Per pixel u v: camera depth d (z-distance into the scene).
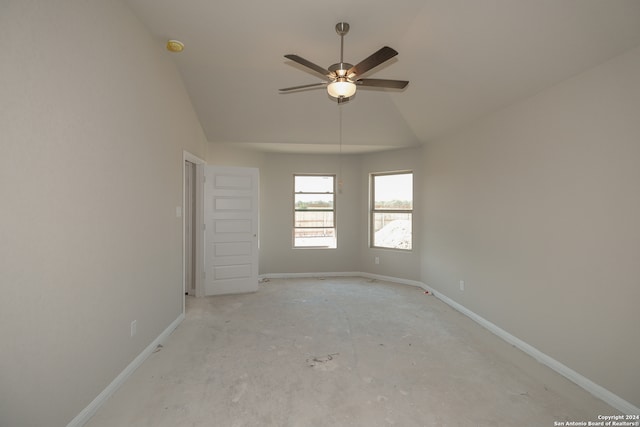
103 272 2.10
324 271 5.88
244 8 2.48
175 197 3.40
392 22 2.68
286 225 5.75
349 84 2.40
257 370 2.50
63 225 1.74
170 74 3.29
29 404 1.52
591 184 2.20
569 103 2.37
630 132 1.95
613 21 1.87
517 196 2.95
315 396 2.16
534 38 2.27
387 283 5.38
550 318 2.56
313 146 5.14
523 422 1.90
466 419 1.92
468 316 3.76
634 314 1.93
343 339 3.10
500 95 3.00
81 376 1.88
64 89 1.74
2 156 1.39
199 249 4.54
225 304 4.20
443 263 4.40
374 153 5.69
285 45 3.06
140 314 2.61
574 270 2.33
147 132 2.75
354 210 5.90
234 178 4.69
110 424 1.87
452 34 2.64
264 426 1.86
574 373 2.33
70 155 1.79
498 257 3.22
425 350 2.87
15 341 1.45
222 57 3.31
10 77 1.42
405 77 3.54
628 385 1.96
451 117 3.85
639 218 1.90
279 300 4.38
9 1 1.42
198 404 2.06
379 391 2.22
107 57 2.14
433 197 4.70
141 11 2.50
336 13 2.55
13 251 1.44
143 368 2.53
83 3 1.89
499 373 2.46
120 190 2.31
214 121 4.43
